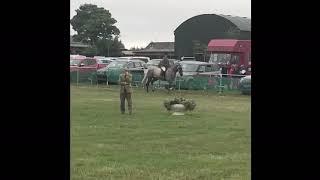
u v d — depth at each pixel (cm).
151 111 2628
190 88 4325
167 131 1864
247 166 1233
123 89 2453
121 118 2273
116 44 8256
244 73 4788
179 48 6362
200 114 2527
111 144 1546
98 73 4725
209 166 1235
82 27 8138
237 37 5712
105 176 1113
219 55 5072
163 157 1349
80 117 2278
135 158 1325
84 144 1533
